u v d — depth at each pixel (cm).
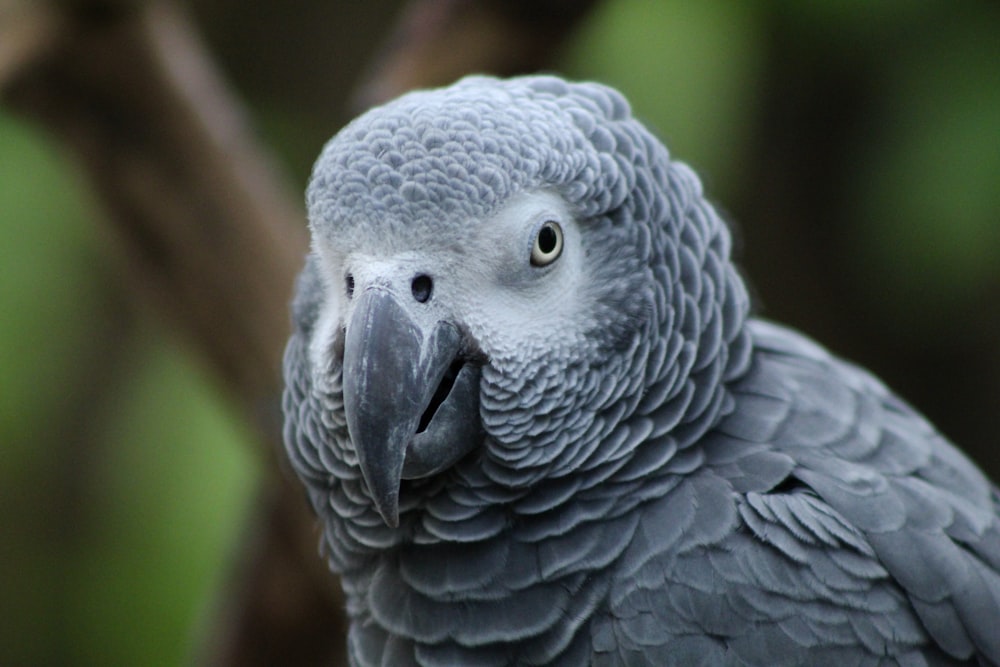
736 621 81
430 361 81
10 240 109
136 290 94
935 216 103
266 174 94
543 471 82
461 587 82
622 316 82
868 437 83
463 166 81
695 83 100
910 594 82
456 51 93
